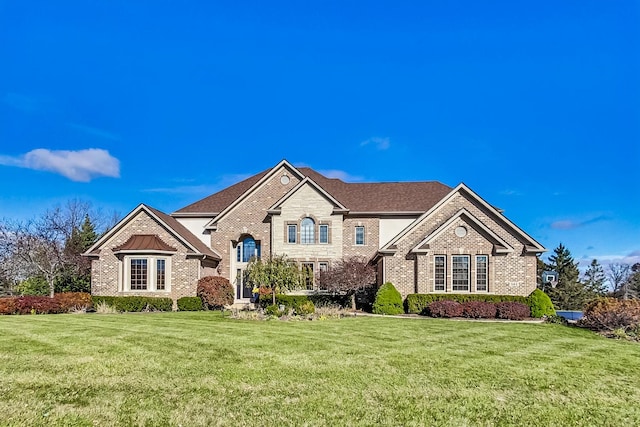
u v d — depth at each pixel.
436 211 29.77
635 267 69.00
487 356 14.18
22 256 40.97
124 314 25.92
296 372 11.58
